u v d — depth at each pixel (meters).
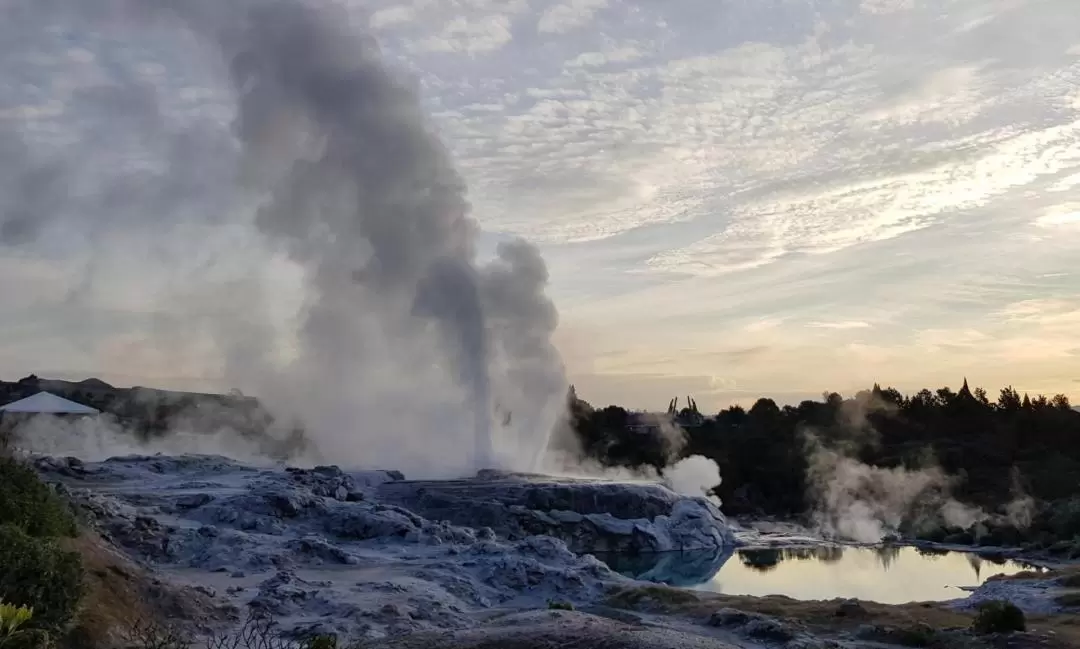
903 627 19.92
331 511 33.00
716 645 14.23
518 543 30.58
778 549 43.81
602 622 15.44
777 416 99.94
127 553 24.70
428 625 20.75
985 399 97.19
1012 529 47.00
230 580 23.86
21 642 11.84
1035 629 19.39
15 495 18.58
